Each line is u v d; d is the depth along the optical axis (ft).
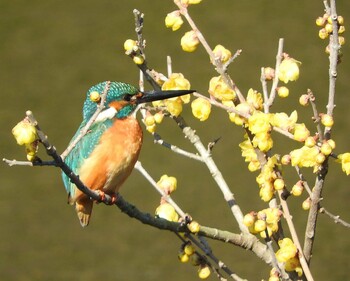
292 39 57.57
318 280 42.06
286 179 45.09
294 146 48.80
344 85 53.52
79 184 17.85
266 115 18.16
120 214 46.39
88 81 55.16
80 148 23.80
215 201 46.73
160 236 45.16
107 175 23.76
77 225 46.34
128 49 20.26
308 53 56.34
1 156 50.16
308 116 51.83
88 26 59.11
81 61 56.70
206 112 18.70
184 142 50.24
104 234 45.52
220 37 57.93
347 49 56.75
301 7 60.03
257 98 19.29
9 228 46.26
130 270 43.24
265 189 18.89
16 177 49.26
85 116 24.38
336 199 45.93
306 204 18.95
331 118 17.66
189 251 19.45
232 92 19.16
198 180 48.01
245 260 42.50
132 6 60.54
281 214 18.70
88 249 44.80
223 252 43.01
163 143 21.20
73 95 54.29
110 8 60.54
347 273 42.24
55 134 51.47
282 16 59.41
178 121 21.26
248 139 19.80
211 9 60.23
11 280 43.19
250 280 41.39
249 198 46.50
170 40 57.52
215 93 19.20
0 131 51.57
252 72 55.01
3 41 58.34
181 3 19.71
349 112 51.57
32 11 60.44
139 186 47.65
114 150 23.63
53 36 58.54
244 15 59.67
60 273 43.42
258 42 57.41
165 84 19.38
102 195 19.20
